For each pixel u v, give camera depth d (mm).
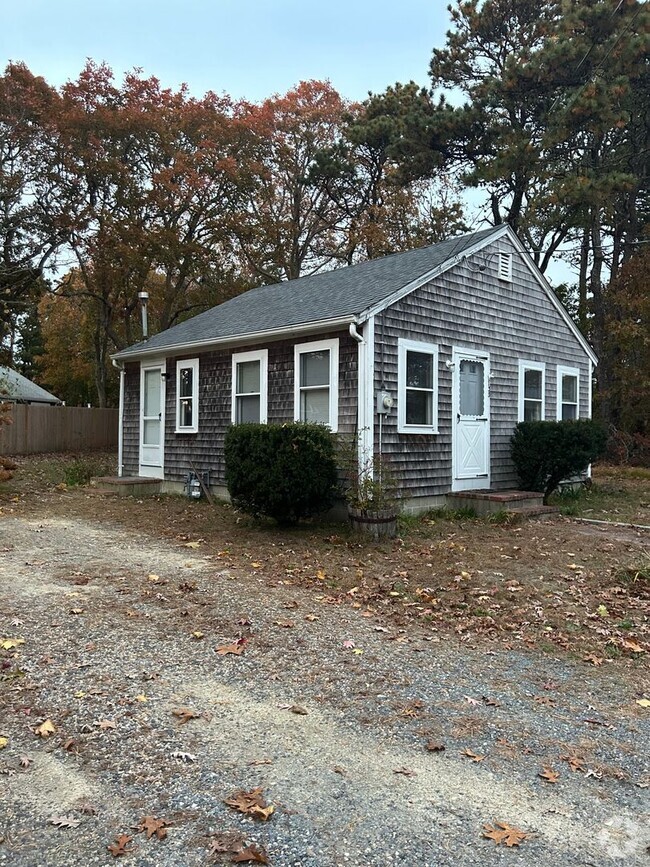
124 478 13383
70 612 5199
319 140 29062
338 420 9500
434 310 10375
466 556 7488
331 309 9820
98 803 2701
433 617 5422
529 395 12781
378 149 26547
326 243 30406
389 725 3465
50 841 2455
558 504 11727
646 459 21172
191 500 11875
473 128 22109
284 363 10445
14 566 6754
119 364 14445
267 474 8469
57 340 37094
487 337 11586
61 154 22297
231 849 2418
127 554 7453
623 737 3418
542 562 7258
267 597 5809
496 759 3141
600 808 2746
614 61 18156
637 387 20844
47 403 28203
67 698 3678
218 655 4387
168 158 24703
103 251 23344
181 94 25234
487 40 22969
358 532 8469
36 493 12609
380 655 4500
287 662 4305
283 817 2617
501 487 11898
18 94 21594
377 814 2658
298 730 3377
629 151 20766
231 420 11461
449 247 11719
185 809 2666
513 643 4875
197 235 25922
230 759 3068
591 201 19328
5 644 4426
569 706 3795
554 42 18906
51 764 3002
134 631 4805
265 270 28844
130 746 3172
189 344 11805
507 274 12117
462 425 10984
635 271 21188
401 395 9688
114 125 22938
